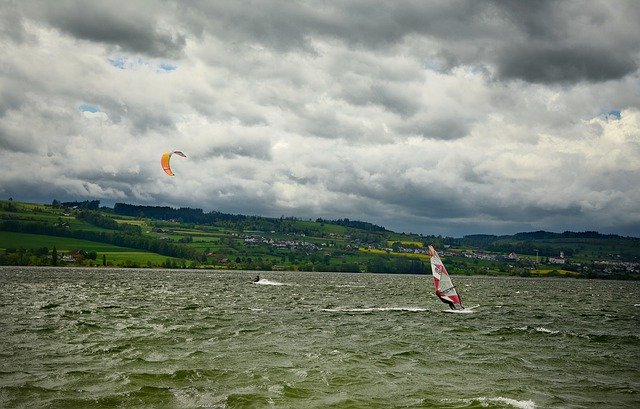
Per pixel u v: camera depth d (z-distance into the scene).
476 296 95.81
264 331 40.00
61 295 74.69
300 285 126.69
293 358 29.81
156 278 148.50
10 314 48.50
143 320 45.59
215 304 64.19
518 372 27.62
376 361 29.56
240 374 25.78
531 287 154.62
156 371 26.03
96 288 93.62
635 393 23.83
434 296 90.69
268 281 145.75
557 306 74.81
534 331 42.84
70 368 26.34
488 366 28.88
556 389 24.28
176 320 46.00
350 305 66.56
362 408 20.98
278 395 22.41
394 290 111.00
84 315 48.88
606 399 22.81
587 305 79.38
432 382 25.17
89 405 20.61
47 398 21.34
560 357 31.89
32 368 26.25
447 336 39.34
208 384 23.88
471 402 21.92
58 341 33.88
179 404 21.00
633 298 108.25
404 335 39.38
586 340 38.91
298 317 50.50
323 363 28.67
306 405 21.20
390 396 22.70
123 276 157.12
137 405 20.77
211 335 37.50
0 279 119.81
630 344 37.53
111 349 31.36
